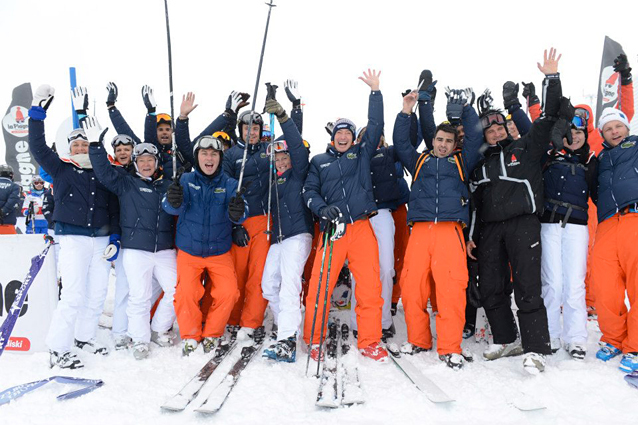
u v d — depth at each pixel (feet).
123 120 13.10
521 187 9.53
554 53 8.94
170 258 11.10
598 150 13.85
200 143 10.60
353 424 7.07
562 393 8.04
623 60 11.86
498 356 9.94
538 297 9.24
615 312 9.71
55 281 10.80
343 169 10.70
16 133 29.53
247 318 11.44
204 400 7.78
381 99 10.84
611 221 9.80
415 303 10.32
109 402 7.73
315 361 9.75
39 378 8.91
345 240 10.45
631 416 7.15
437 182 10.18
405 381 8.64
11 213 22.48
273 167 11.41
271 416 7.30
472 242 10.59
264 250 11.60
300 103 12.77
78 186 10.19
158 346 10.98
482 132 10.20
